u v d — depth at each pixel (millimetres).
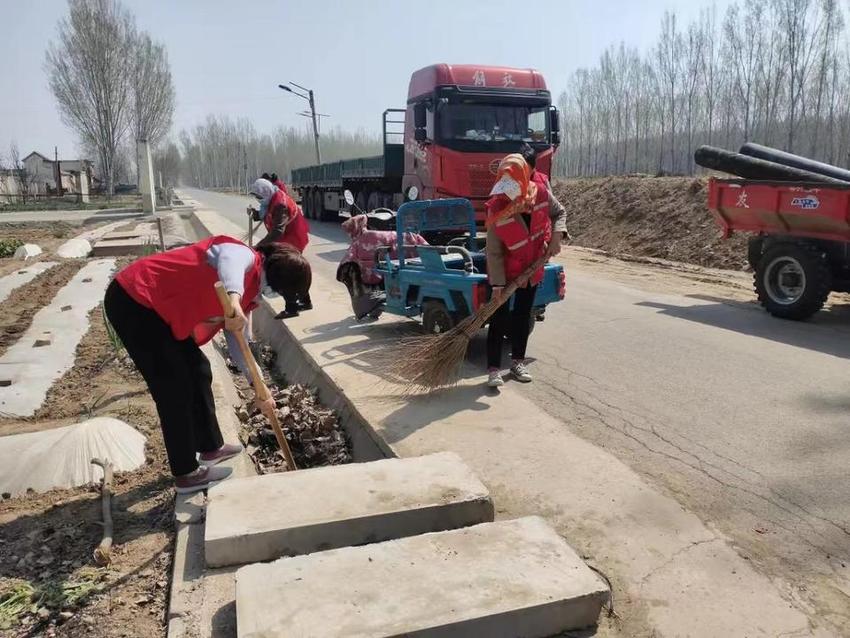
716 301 9078
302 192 26703
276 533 3127
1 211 35125
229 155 107125
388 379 5633
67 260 14453
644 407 5133
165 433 3701
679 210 14461
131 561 3266
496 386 5402
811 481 3908
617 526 3383
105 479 4000
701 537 3289
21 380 6164
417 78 12742
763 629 2670
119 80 49250
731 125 28047
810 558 3164
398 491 3477
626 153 33750
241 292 3426
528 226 5105
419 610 2539
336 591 2662
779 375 5801
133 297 3518
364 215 7742
